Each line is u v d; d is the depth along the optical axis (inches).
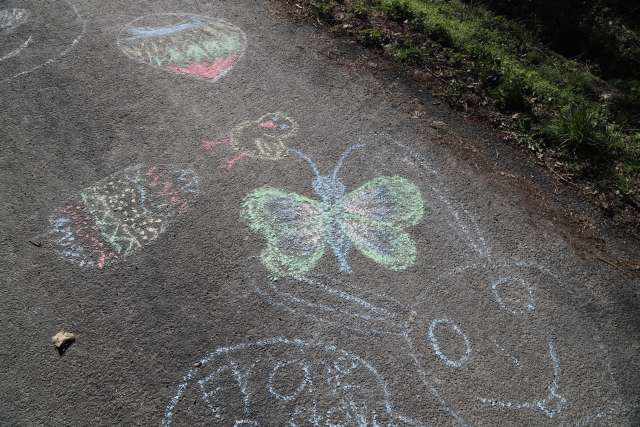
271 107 95.0
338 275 74.2
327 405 63.4
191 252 75.1
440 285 74.2
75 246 75.1
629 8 139.3
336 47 107.9
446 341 69.0
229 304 70.5
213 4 115.6
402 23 113.8
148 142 87.7
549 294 74.5
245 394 63.6
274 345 67.4
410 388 65.0
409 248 77.7
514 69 106.0
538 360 68.3
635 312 73.9
